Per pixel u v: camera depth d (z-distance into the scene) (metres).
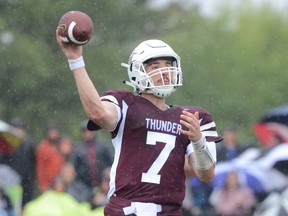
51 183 28.56
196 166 15.98
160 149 15.82
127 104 15.91
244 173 29.03
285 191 28.81
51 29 45.06
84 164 27.86
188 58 53.78
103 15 47.44
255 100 57.28
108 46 47.12
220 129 51.91
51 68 44.41
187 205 28.97
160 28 52.25
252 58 62.66
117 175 15.81
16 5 44.91
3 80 44.03
